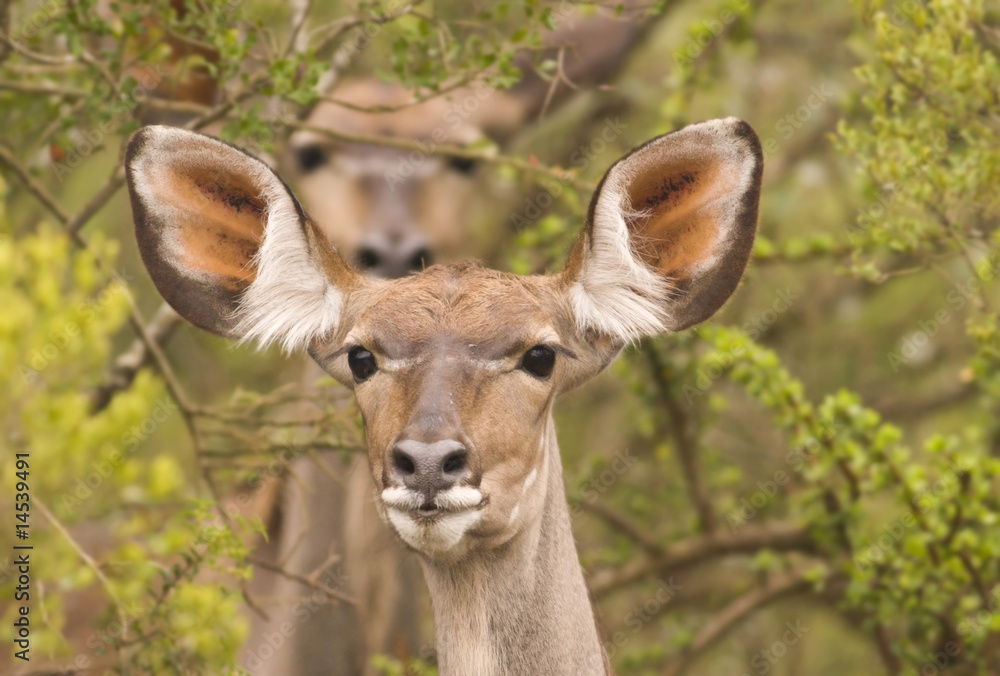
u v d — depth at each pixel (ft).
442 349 24.88
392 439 23.98
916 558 33.76
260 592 37.17
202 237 27.35
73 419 31.19
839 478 36.70
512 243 44.75
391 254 40.70
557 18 39.19
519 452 24.97
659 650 41.11
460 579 26.30
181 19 35.14
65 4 32.09
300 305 27.32
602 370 27.66
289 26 39.06
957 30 31.50
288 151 42.29
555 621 26.78
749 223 25.62
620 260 26.30
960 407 48.80
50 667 31.96
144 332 34.86
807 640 49.55
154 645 30.42
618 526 42.09
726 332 34.30
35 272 31.89
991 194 31.24
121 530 33.19
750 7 41.06
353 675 34.86
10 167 34.94
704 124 25.29
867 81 32.48
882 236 32.27
